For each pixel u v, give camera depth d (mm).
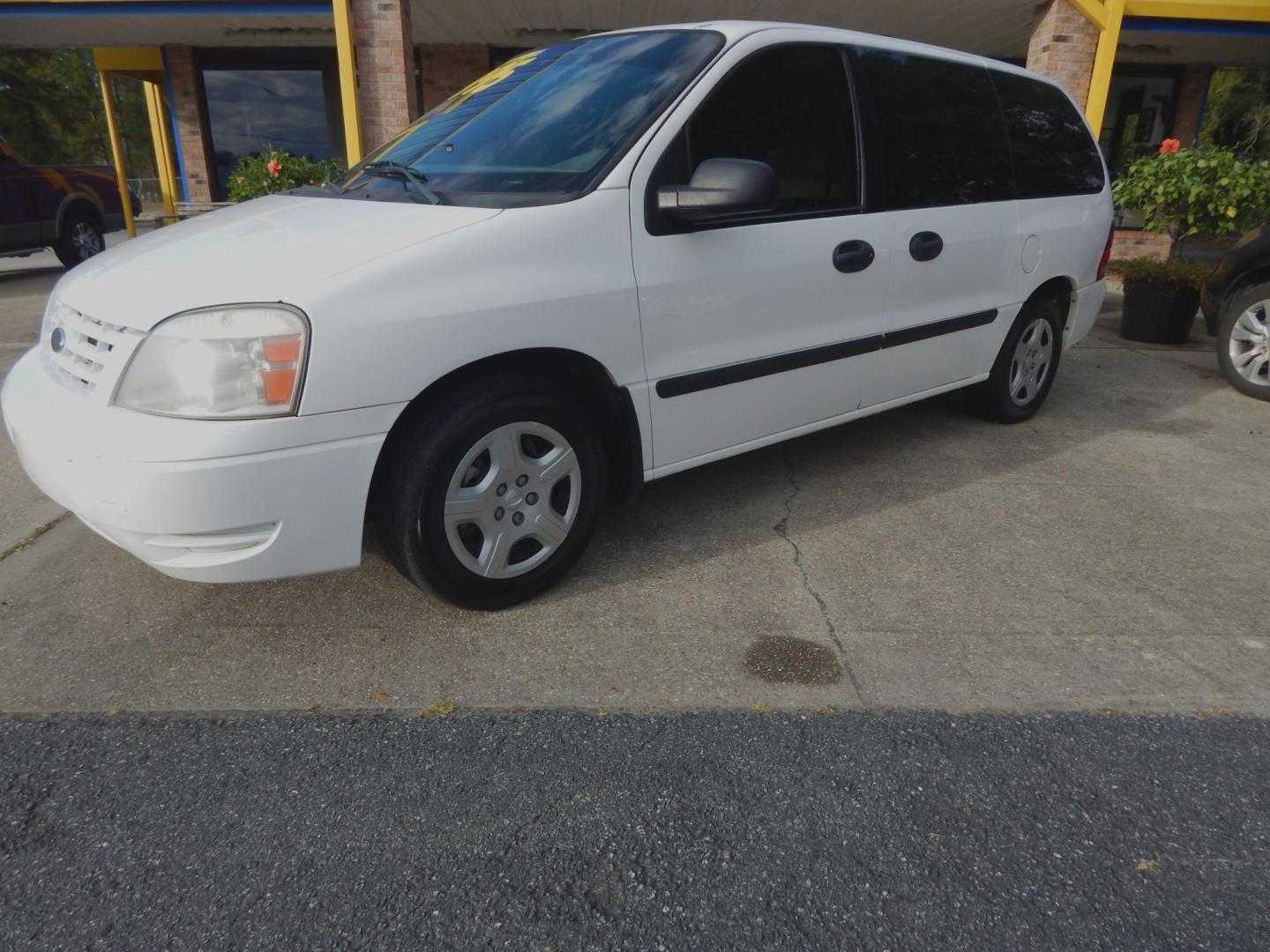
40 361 2865
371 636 2818
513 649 2750
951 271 3980
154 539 2346
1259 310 5676
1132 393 5820
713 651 2748
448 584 2760
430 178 3094
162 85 14125
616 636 2824
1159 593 3150
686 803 2113
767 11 10102
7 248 11133
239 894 1850
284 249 2545
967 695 2545
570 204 2754
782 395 3465
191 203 12023
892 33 11320
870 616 2969
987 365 4516
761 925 1787
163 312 2324
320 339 2311
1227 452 4660
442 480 2625
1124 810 2115
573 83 3293
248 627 2865
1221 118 19766
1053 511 3844
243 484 2301
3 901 1821
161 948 1722
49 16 9109
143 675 2604
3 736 2328
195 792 2137
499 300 2578
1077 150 4812
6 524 3627
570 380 2996
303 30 11180
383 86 8625
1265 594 3154
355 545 2527
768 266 3221
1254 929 1792
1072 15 9133
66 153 39219
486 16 10445
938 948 1744
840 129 3496
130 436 2266
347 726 2383
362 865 1929
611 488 3297
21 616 2918
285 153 9508
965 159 4059
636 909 1824
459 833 2020
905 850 1983
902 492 4027
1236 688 2602
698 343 3105
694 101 3016
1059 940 1764
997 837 2023
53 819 2047
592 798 2131
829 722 2416
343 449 2400
